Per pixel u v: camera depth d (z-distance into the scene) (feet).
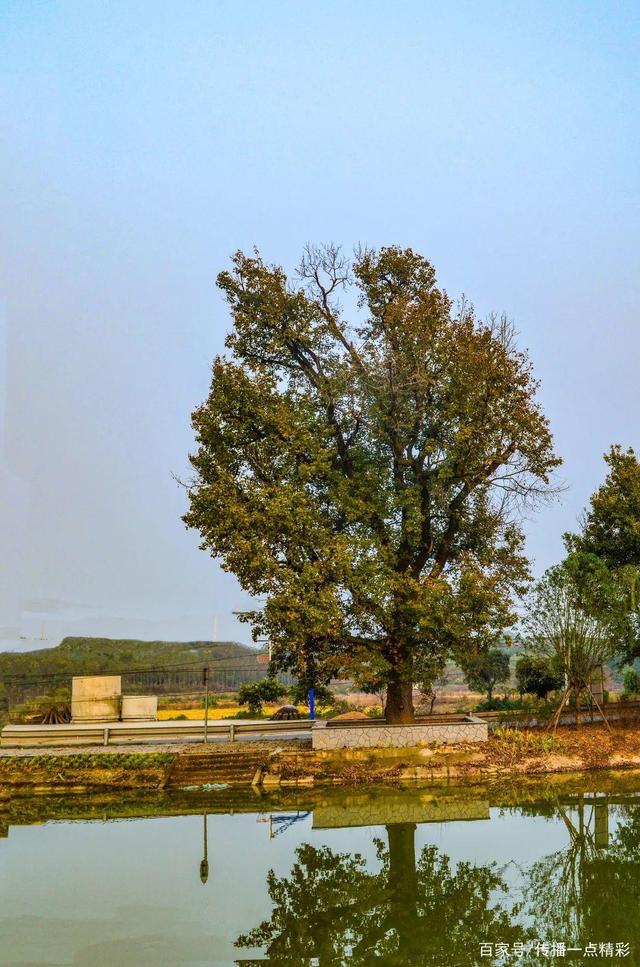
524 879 53.06
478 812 70.23
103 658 174.60
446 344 87.51
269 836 63.67
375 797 76.07
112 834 65.05
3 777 82.33
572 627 93.04
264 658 173.06
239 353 95.55
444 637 88.74
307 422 92.02
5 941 41.55
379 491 91.35
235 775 82.69
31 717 114.93
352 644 89.25
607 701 109.40
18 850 60.44
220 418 90.27
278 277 92.53
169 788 81.10
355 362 91.04
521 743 87.86
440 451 90.48
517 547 96.89
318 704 131.64
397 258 92.38
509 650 129.80
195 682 171.83
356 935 43.60
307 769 82.94
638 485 111.04
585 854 57.88
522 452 90.33
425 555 94.27
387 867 55.83
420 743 86.33
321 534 86.28
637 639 104.73
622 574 99.81
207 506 87.71
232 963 39.11
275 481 90.84
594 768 85.05
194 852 59.36
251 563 82.74
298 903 48.47
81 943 41.29
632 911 46.78
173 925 44.34
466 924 45.21
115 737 98.37
